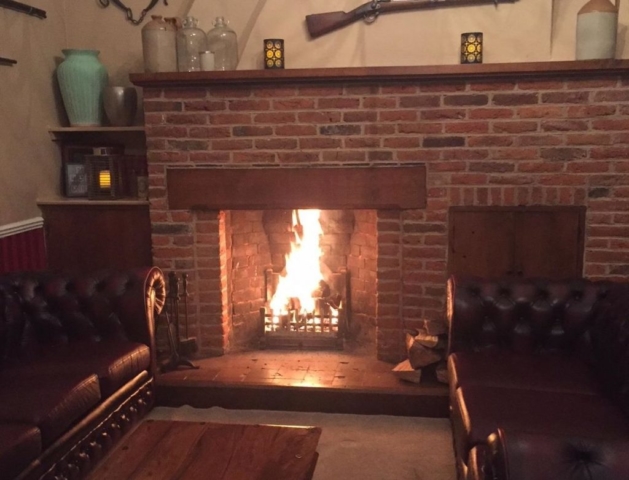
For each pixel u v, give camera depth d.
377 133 3.24
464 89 3.15
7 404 2.16
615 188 3.11
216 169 3.38
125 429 2.70
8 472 1.88
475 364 2.51
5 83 3.31
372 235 3.58
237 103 3.32
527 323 2.70
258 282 3.81
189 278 3.50
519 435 1.47
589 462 1.41
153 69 3.39
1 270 3.28
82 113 3.68
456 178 3.21
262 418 3.05
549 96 3.10
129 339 2.94
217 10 3.63
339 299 3.66
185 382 3.17
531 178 3.17
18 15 3.41
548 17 3.35
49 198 3.70
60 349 2.79
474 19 3.43
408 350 3.15
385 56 3.54
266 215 3.76
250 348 3.67
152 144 3.40
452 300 2.75
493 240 3.22
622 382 2.14
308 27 3.57
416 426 2.95
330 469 2.58
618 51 3.35
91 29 3.83
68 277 2.97
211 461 1.94
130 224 3.60
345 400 3.07
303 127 3.29
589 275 3.18
